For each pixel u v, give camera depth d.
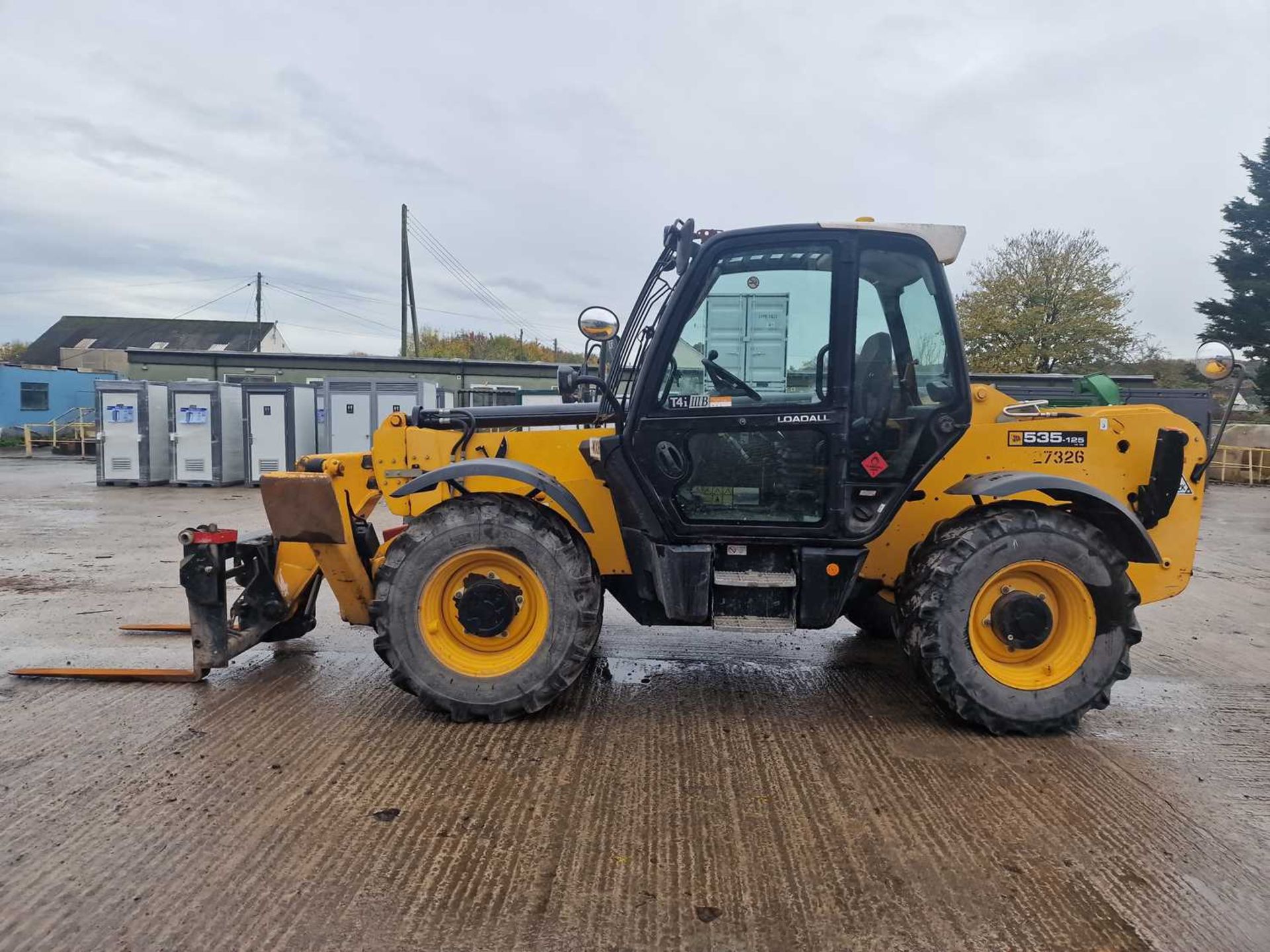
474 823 2.67
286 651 4.55
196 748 3.22
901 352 3.53
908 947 2.09
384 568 3.48
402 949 2.05
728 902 2.26
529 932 2.12
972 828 2.69
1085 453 3.76
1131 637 3.41
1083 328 29.12
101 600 5.70
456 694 3.47
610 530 3.89
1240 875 2.44
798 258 3.45
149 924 2.13
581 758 3.18
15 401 25.70
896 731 3.50
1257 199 26.47
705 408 3.52
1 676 4.07
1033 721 3.40
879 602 4.87
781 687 4.07
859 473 3.53
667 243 3.73
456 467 3.49
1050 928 2.17
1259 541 9.95
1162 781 3.06
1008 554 3.34
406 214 28.95
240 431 14.29
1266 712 3.84
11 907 2.19
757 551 3.61
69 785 2.90
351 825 2.64
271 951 2.03
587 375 4.13
